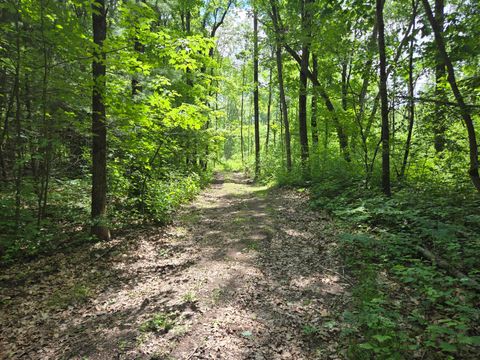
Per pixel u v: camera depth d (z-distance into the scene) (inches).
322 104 528.4
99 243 298.5
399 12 465.4
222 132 601.6
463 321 137.0
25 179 306.2
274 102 1296.8
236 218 398.9
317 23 390.9
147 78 333.1
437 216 258.7
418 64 386.0
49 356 149.9
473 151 251.1
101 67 287.4
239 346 146.0
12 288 220.7
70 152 420.8
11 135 321.7
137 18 276.1
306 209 406.3
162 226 366.3
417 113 345.1
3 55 284.4
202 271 236.5
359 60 374.9
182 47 300.0
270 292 197.9
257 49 700.0
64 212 343.3
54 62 304.2
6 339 165.0
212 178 1019.3
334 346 142.1
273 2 587.5
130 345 153.3
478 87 242.7
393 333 134.8
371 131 426.6
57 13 261.3
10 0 254.1
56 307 195.6
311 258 247.6
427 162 390.6
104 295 210.2
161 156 440.8
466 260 188.1
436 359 123.0
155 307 187.3
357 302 173.3
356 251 244.7
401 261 213.3
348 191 394.9
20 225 281.6
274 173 763.4
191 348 146.9
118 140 355.9
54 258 267.9
